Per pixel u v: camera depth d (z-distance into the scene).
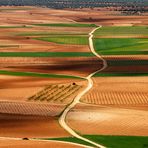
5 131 147.12
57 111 170.75
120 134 145.50
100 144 135.50
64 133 145.88
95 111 170.75
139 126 153.75
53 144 134.00
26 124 155.25
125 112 169.88
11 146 131.12
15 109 172.38
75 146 133.00
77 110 172.12
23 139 138.00
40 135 143.25
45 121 159.12
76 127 152.50
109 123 156.88
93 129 150.12
